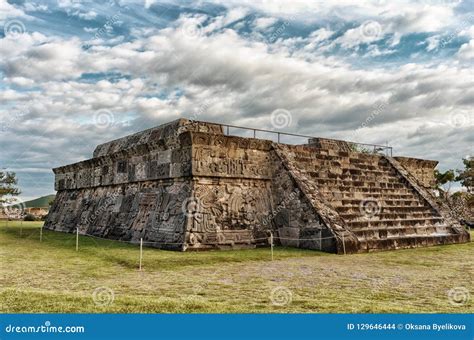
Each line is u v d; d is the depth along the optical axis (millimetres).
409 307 5367
